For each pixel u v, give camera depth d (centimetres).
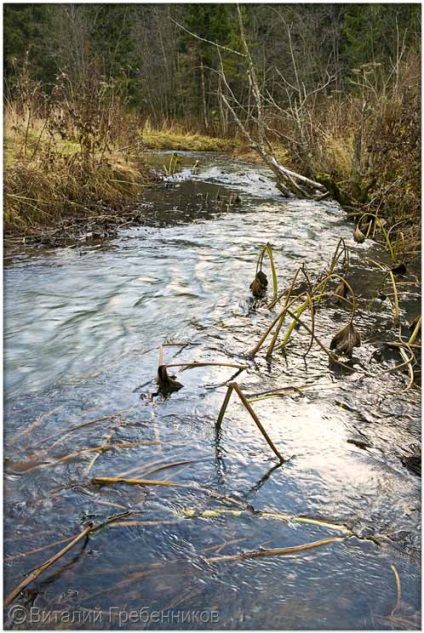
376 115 780
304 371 297
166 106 2611
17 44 2502
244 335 343
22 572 162
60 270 470
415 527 186
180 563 167
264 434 217
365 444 231
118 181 802
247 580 162
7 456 216
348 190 792
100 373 290
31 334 339
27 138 735
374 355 323
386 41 1961
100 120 827
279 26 2242
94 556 168
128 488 199
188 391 271
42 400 261
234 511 189
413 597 158
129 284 436
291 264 503
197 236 605
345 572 166
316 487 203
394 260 530
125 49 2845
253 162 1490
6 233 574
